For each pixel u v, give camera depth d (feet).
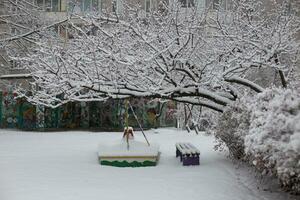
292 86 35.47
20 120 91.56
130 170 35.96
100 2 65.05
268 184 30.50
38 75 38.19
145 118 90.12
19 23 76.13
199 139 62.69
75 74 37.70
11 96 91.35
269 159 22.02
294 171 20.59
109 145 38.73
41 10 78.02
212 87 39.86
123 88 38.40
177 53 36.76
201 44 38.93
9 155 44.16
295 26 49.75
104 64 37.06
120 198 26.68
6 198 26.35
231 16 43.73
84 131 83.92
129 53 37.50
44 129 88.84
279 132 21.58
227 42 39.81
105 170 35.70
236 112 35.45
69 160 40.60
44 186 29.53
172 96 39.63
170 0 40.88
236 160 38.65
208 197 27.17
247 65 38.96
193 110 72.74
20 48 68.08
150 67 37.60
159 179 32.37
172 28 37.55
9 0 73.87
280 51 40.98
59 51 37.58
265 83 51.34
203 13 40.11
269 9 55.01
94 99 38.88
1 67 76.64
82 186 29.78
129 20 39.91
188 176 33.42
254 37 41.39
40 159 41.19
